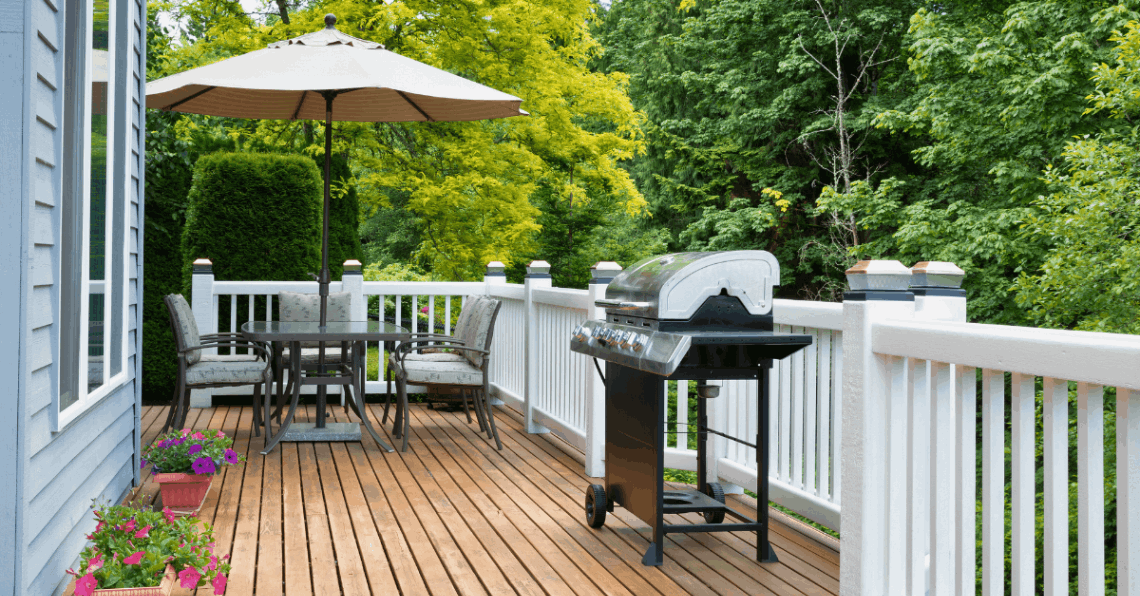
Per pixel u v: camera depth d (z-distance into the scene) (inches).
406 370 212.7
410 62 198.8
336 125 442.9
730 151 689.6
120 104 145.3
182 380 202.5
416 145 467.5
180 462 148.5
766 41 663.8
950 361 76.7
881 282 89.1
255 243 292.2
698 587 115.0
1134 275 356.2
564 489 170.6
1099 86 387.2
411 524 145.0
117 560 100.2
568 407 205.9
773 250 672.4
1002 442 73.5
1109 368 60.4
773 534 141.9
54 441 102.3
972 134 476.1
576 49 495.2
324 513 151.6
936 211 503.8
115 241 141.9
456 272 473.4
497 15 423.5
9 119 87.2
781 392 145.1
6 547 85.9
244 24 426.9
